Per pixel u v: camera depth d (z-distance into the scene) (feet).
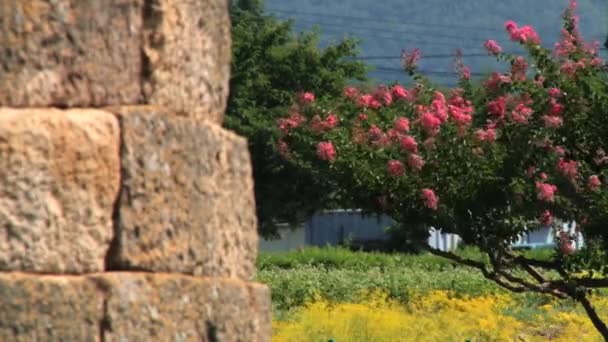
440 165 88.22
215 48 34.58
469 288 184.96
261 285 35.35
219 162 33.86
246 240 34.94
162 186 32.04
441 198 88.38
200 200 33.01
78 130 30.45
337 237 410.72
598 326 90.17
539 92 87.20
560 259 87.97
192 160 32.86
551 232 91.25
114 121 31.19
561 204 86.63
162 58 32.40
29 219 29.63
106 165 30.94
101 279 30.73
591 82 86.43
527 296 167.94
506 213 87.76
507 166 87.15
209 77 34.27
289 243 393.09
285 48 344.90
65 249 30.19
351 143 90.07
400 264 238.48
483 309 157.07
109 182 31.04
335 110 92.79
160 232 31.94
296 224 341.21
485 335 136.56
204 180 33.19
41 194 29.78
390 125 91.40
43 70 30.09
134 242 31.45
